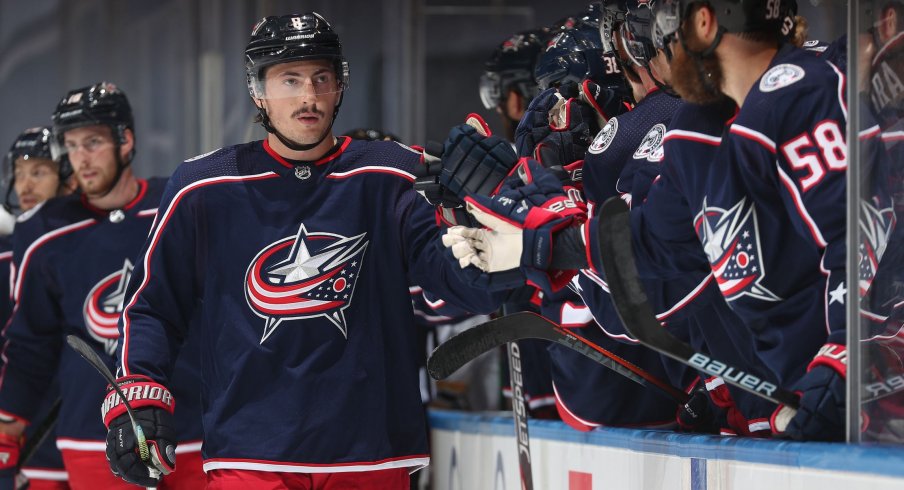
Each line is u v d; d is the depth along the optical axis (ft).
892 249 21.56
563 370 34.06
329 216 31.55
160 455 30.63
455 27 83.71
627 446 28.84
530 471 31.86
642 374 29.04
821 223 21.50
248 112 98.48
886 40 21.06
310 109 30.91
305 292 31.07
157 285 32.24
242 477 30.83
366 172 31.89
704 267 25.49
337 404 30.86
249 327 31.14
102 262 46.29
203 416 31.78
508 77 43.42
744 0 22.26
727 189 22.89
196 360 43.09
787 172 21.74
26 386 48.44
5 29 108.37
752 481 22.02
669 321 27.22
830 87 21.59
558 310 33.40
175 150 102.58
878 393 20.93
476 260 25.53
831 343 21.57
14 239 47.57
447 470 49.32
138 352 31.71
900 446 19.98
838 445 19.92
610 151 29.01
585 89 31.99
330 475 30.94
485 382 51.96
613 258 21.93
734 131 22.34
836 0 26.30
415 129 84.84
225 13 99.55
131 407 30.94
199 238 31.94
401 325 31.96
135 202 46.98
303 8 93.25
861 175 20.75
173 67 102.63
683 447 25.27
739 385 22.21
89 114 45.50
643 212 25.52
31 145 59.26
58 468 51.31
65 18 107.86
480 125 28.07
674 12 22.68
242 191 31.71
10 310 57.06
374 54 87.61
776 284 22.80
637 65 27.76
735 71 22.79
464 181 26.73
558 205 24.82
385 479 31.50
